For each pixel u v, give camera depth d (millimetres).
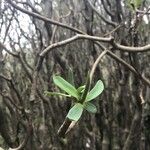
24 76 3250
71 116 755
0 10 3379
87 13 3166
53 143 3043
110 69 3395
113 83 3412
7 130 3225
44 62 3301
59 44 1306
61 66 2982
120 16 2730
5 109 3289
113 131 3428
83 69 3363
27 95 3117
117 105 3377
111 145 3432
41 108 3137
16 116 3236
